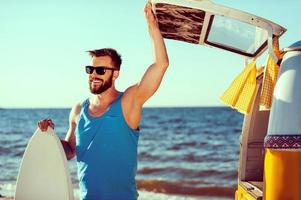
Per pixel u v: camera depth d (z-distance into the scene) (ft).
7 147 133.08
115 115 16.02
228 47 17.25
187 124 168.76
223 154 112.06
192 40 17.81
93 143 16.07
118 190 16.03
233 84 15.99
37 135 16.35
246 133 19.24
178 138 137.18
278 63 14.16
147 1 15.62
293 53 13.51
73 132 17.66
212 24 15.83
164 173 88.84
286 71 13.47
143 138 139.03
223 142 128.47
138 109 16.15
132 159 16.28
